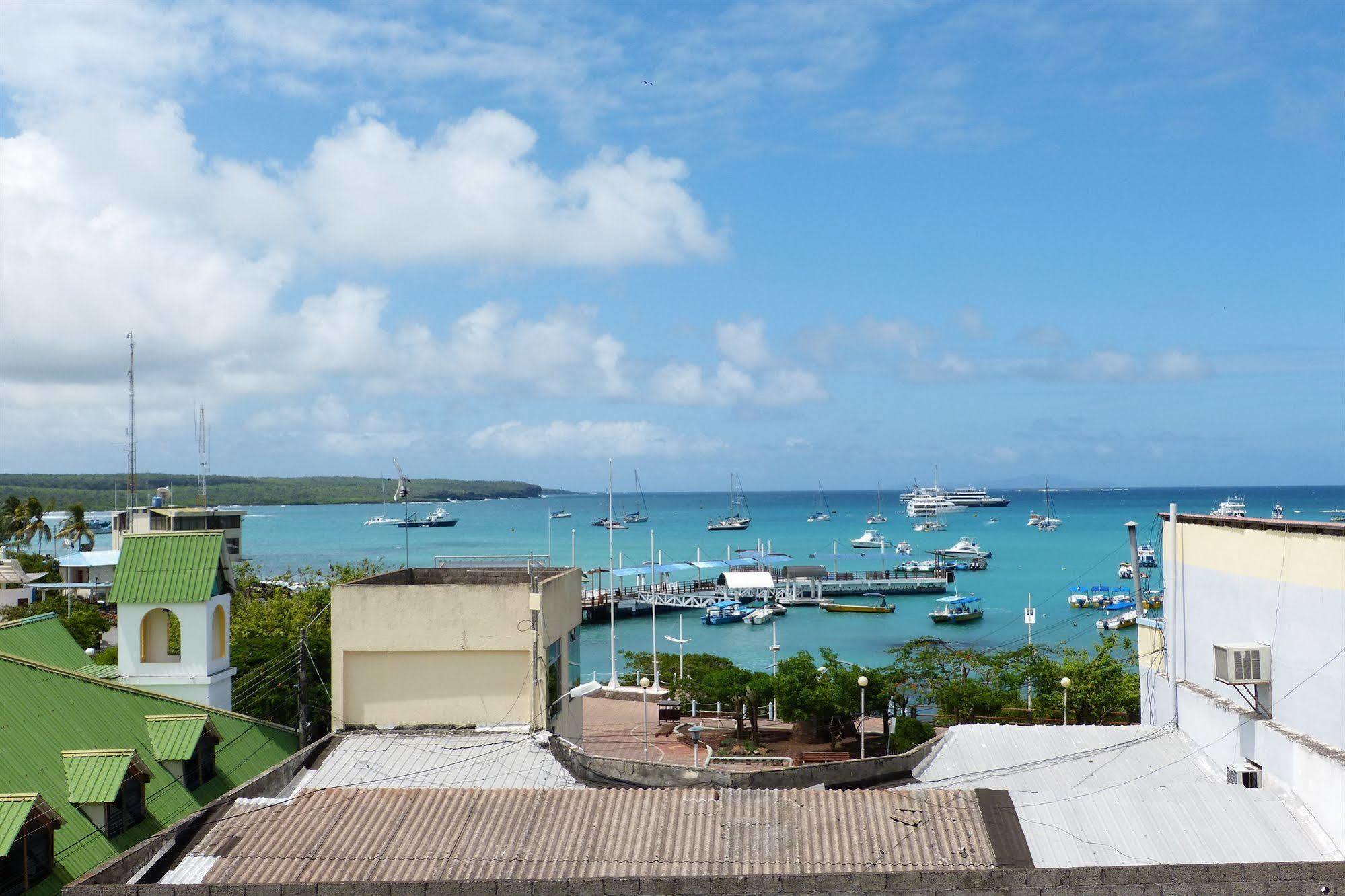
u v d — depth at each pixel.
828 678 60.06
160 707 30.39
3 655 27.56
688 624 141.25
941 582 167.12
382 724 30.28
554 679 32.16
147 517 110.12
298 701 39.00
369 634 30.38
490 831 22.92
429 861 21.56
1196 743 29.72
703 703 69.69
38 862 22.27
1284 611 25.80
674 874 21.00
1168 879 19.94
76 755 24.98
